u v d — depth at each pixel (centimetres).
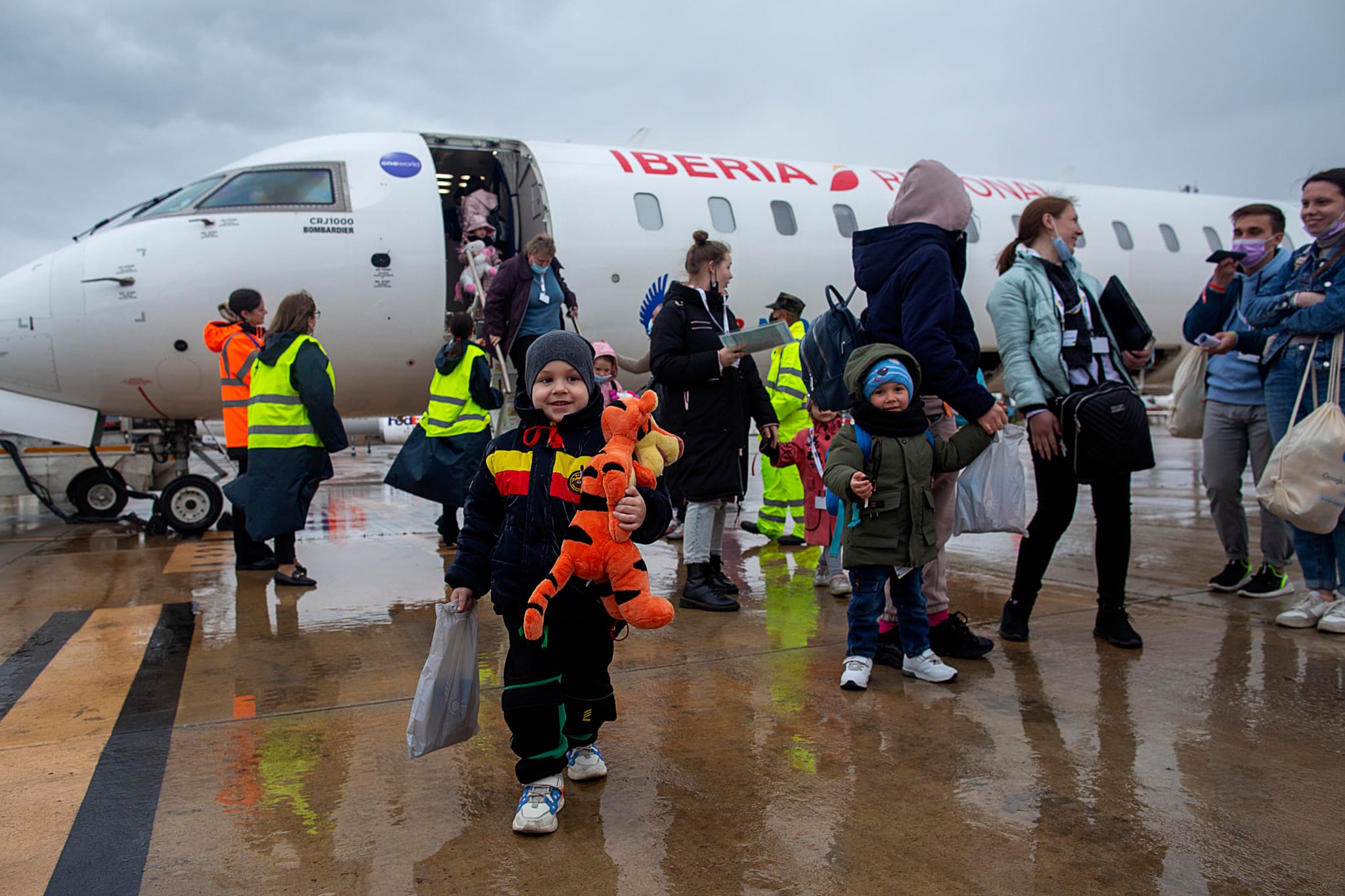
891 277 321
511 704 204
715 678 319
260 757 248
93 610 433
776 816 210
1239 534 450
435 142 808
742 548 623
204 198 709
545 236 588
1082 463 338
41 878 182
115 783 230
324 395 473
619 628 214
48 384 682
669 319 422
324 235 713
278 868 186
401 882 180
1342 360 364
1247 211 422
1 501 1070
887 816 209
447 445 564
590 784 230
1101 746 252
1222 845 193
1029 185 1099
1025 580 364
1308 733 260
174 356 680
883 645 345
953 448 312
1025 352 350
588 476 196
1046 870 183
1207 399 449
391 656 349
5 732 268
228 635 384
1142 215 1136
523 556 207
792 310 611
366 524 786
